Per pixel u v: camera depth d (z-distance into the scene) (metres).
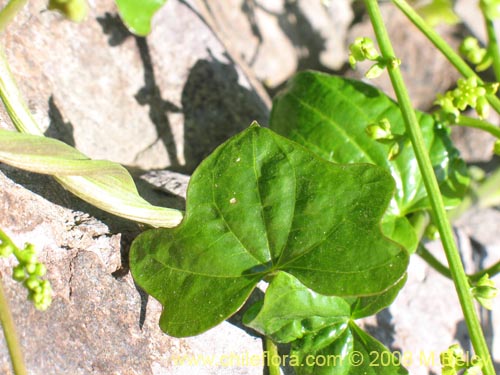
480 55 0.14
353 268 0.10
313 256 0.10
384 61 0.12
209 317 0.10
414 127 0.12
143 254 0.11
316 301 0.11
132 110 0.14
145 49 0.15
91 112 0.14
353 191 0.10
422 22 0.13
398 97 0.12
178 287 0.10
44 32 0.13
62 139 0.13
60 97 0.13
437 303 0.15
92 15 0.14
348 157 0.14
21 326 0.09
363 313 0.12
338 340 0.12
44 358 0.09
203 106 0.15
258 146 0.10
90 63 0.14
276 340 0.11
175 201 0.13
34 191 0.11
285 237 0.11
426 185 0.12
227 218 0.11
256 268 0.11
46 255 0.10
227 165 0.10
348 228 0.10
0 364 0.09
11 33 0.12
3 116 0.11
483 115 0.13
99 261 0.11
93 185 0.10
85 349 0.10
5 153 0.09
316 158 0.10
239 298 0.10
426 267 0.15
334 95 0.14
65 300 0.10
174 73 0.15
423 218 0.14
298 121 0.14
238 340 0.12
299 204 0.10
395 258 0.10
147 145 0.14
